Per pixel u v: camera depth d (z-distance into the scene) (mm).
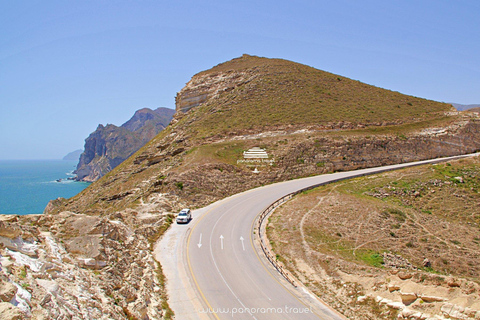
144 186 43000
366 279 18469
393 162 50969
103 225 14969
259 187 41594
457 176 41219
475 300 14156
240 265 19547
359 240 24578
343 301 16969
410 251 23609
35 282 8883
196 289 16453
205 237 24328
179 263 19578
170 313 13891
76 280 10805
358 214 28828
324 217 28297
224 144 50594
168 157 53125
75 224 14219
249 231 25766
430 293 15305
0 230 10156
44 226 13562
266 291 16594
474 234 27469
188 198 35500
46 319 7566
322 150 49438
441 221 29797
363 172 44812
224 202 35188
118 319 10477
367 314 15641
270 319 14016
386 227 26922
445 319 13812
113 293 12148
